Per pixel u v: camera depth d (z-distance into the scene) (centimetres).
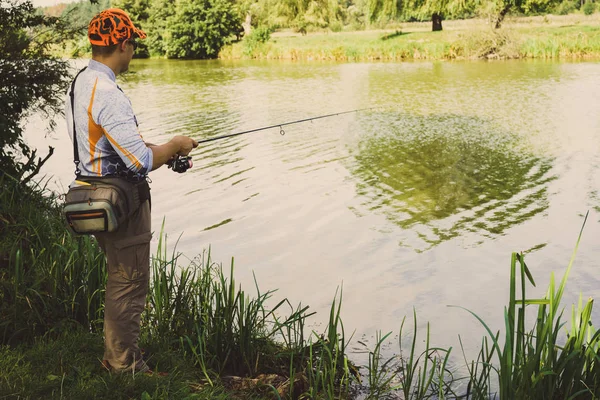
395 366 435
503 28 3400
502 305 557
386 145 1258
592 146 1199
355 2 7788
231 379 367
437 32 4175
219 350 392
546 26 4091
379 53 3678
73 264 418
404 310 547
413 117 1564
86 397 303
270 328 490
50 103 654
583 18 4512
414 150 1209
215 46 4538
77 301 402
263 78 2688
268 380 368
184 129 1473
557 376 324
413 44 3609
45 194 782
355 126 1466
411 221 803
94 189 291
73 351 349
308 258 680
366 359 448
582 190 924
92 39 294
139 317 323
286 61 3812
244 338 398
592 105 1658
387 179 1011
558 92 1920
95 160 293
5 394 297
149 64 3881
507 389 316
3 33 625
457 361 447
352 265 660
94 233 292
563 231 752
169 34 4575
